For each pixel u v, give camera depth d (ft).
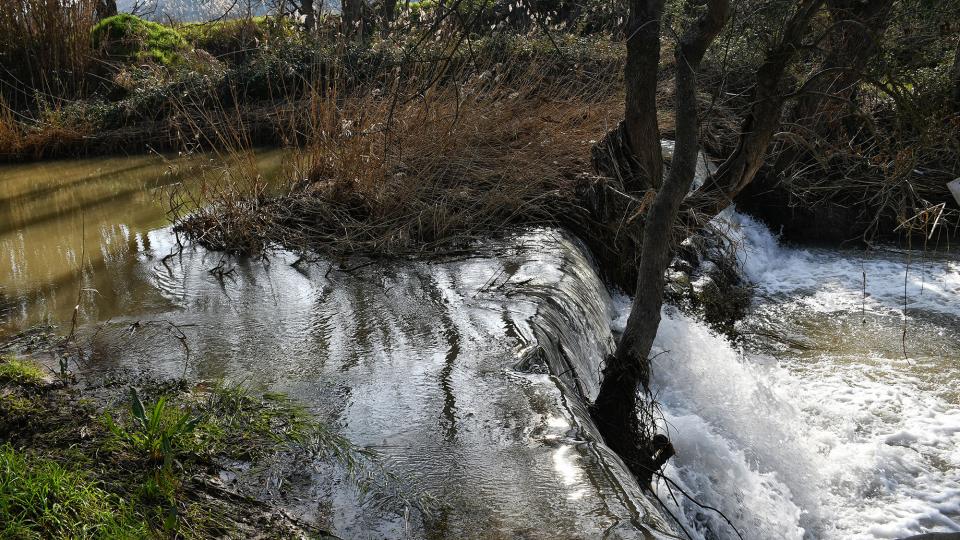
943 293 33.14
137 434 14.17
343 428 15.24
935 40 28.91
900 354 28.19
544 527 12.54
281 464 13.96
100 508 12.09
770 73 25.67
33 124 50.24
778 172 39.91
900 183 19.52
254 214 27.78
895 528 19.74
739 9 26.43
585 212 28.53
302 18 33.17
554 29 49.08
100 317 21.16
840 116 35.42
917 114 19.71
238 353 18.61
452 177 30.17
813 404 24.90
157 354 18.60
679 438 19.90
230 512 12.63
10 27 55.36
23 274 25.09
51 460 13.34
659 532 12.47
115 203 34.71
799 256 38.75
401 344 18.98
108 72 58.18
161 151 47.88
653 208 18.06
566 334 20.90
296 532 12.29
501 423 15.47
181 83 52.65
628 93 28.17
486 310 20.83
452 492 13.37
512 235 26.99
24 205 35.14
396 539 12.24
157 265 25.25
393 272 23.93
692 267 32.40
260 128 47.42
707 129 38.81
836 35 27.07
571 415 15.90
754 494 19.71
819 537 19.62
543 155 31.63
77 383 17.01
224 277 23.95
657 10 26.99
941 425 23.77
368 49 48.26
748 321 31.19
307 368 17.80
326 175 31.07
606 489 13.50
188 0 41.11
